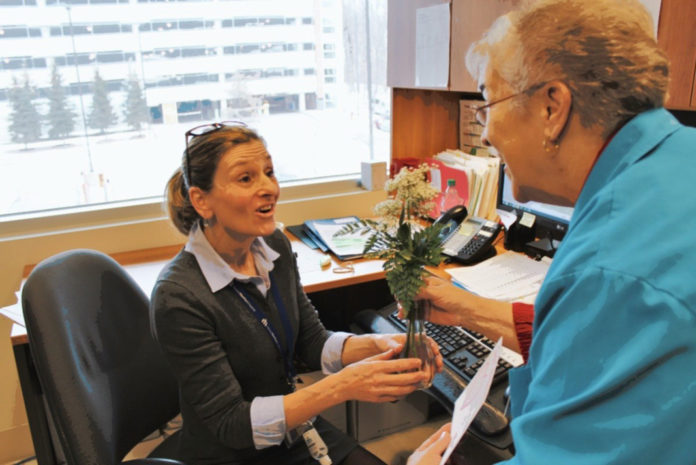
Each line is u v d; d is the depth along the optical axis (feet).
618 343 1.92
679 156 2.14
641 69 2.16
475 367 4.36
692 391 1.80
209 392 3.78
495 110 2.57
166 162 7.55
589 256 2.08
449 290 3.98
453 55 6.24
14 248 6.58
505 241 6.63
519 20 2.41
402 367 3.68
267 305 4.18
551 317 2.15
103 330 3.99
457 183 7.25
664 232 1.95
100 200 7.36
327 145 8.41
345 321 8.57
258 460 4.19
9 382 6.88
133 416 4.17
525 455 2.08
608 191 2.17
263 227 3.91
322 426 4.64
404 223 3.57
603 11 2.19
